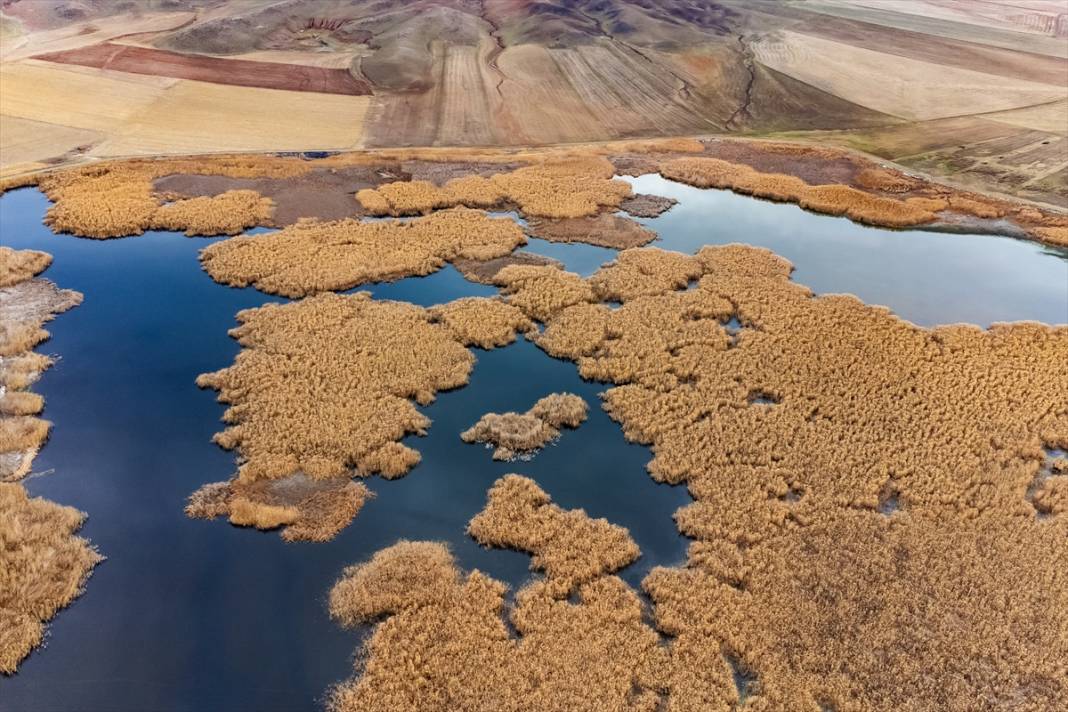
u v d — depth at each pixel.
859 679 18.97
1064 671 19.09
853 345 33.72
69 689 18.77
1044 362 32.62
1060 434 28.11
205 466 26.14
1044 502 24.92
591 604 21.14
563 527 23.75
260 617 20.77
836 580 21.72
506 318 35.22
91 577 21.83
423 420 28.45
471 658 19.45
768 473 25.92
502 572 22.53
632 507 25.11
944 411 29.28
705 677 19.09
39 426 27.38
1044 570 22.05
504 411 29.62
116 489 25.05
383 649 19.64
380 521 24.14
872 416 28.86
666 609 20.95
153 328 34.22
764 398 30.62
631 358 32.50
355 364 31.25
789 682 18.84
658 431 28.22
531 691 18.69
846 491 25.20
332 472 25.64
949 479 25.67
